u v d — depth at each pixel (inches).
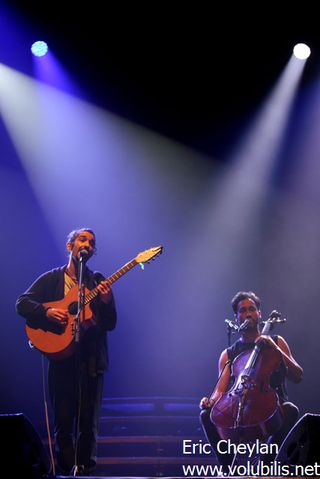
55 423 199.3
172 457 290.7
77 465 193.3
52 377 202.4
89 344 202.1
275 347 220.2
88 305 203.3
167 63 392.2
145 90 399.2
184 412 314.3
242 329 227.6
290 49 379.9
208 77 396.5
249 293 235.6
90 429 197.0
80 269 203.5
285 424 212.2
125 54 386.9
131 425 306.8
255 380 211.2
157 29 378.3
